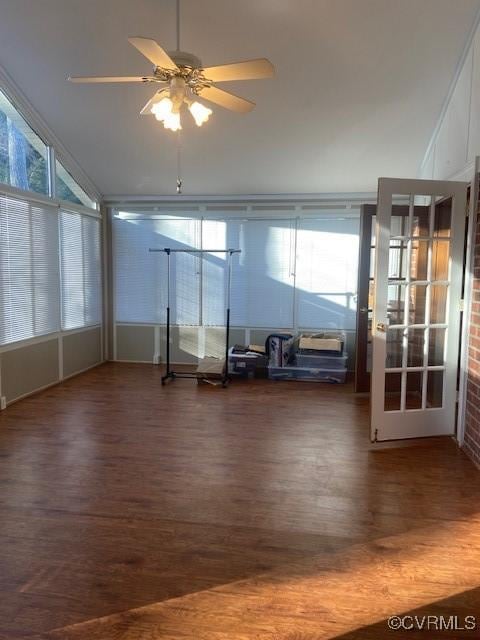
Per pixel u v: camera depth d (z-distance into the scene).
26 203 4.66
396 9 3.24
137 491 2.82
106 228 6.44
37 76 4.08
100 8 3.36
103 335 6.54
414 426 3.63
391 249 3.74
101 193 6.25
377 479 2.99
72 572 2.07
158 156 5.25
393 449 3.49
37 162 4.87
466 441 3.46
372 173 5.40
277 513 2.57
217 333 6.32
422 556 2.20
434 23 3.35
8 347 4.46
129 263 6.43
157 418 4.16
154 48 2.29
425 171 5.02
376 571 2.09
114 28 3.52
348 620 1.80
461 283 3.56
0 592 1.94
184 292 6.34
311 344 5.60
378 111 4.27
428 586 1.99
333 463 3.23
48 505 2.65
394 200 3.71
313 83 3.95
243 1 3.22
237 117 4.44
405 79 3.87
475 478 3.02
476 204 3.36
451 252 3.53
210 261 6.25
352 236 5.92
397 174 5.42
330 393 5.06
